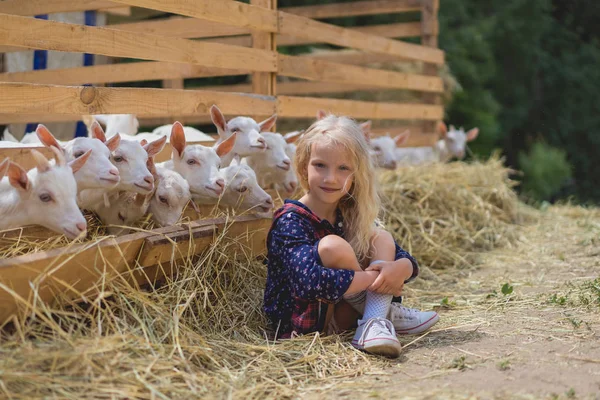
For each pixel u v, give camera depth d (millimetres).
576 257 5945
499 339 3549
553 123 17844
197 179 4277
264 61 5965
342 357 3338
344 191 3643
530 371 3049
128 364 2893
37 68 8148
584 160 17859
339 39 7121
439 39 14664
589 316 3916
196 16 5180
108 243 3270
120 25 7629
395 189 6633
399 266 3459
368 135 6051
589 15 19406
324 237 3467
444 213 6738
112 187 3711
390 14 15586
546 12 17766
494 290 4816
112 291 3277
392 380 3043
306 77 6551
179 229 3729
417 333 3684
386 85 8031
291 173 5340
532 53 17234
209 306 3697
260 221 4266
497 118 16359
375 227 3818
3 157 3930
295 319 3570
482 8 17109
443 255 6027
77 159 3555
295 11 10109
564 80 17906
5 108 3848
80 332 3014
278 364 3209
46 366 2746
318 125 3684
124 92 4559
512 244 6668
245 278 4094
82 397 2633
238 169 4395
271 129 6055
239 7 5605
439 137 10508
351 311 3719
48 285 3068
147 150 4145
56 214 3344
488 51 15406
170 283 3633
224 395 2846
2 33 3951
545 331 3658
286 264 3514
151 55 4867
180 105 5012
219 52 5441
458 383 2936
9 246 3381
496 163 8125
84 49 4418
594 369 3064
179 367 3012
